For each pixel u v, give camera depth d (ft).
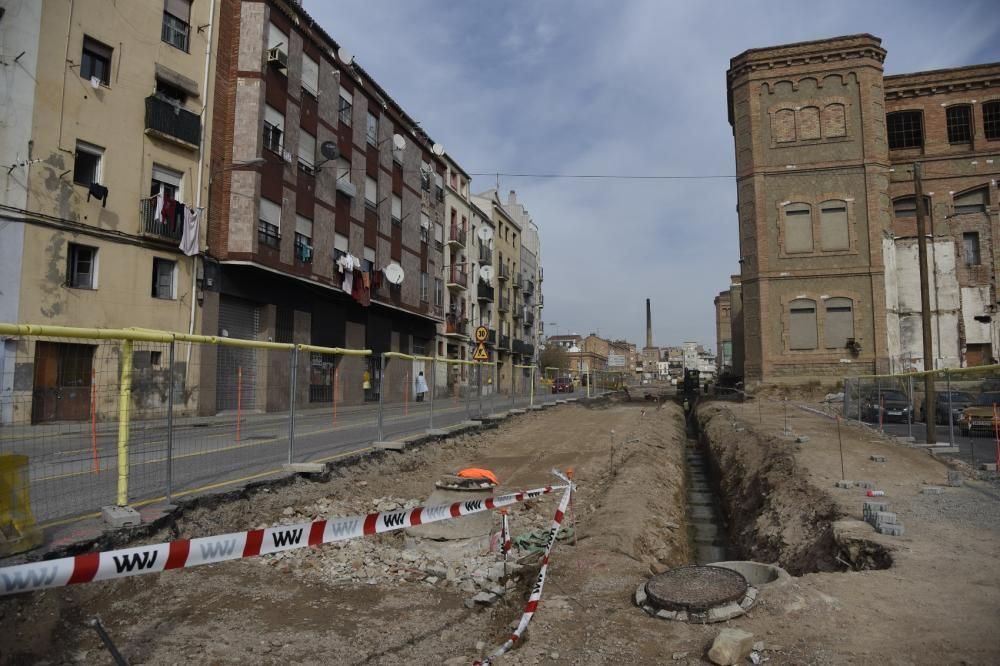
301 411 35.47
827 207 103.24
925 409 53.26
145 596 16.66
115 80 60.95
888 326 100.37
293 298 84.12
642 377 460.96
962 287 107.45
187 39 69.00
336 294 93.76
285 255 79.56
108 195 59.82
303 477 29.60
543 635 14.56
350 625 15.80
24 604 14.01
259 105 74.54
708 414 90.43
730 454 54.03
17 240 52.54
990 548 20.88
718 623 14.70
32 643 13.38
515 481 40.60
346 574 19.97
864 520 25.58
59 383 18.98
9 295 51.96
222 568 19.38
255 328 78.48
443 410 60.95
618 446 53.93
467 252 151.84
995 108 109.81
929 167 111.34
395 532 25.52
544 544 24.50
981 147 109.09
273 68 78.38
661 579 17.06
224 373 27.37
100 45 60.03
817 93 104.42
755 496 39.40
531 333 211.82
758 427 61.82
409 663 13.78
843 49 102.99
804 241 103.71
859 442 48.83
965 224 108.99
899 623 14.43
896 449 45.37
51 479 18.84
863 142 101.96
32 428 18.16
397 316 115.65
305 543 10.98
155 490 23.54
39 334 17.13
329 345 92.94
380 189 107.86
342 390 42.93
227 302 73.51
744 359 107.45
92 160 59.52
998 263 106.42
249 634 14.90
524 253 205.57
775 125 106.01
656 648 13.64
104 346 20.36
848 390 66.95
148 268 62.95
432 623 16.22
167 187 66.39
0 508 15.64
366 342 104.12
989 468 37.32
